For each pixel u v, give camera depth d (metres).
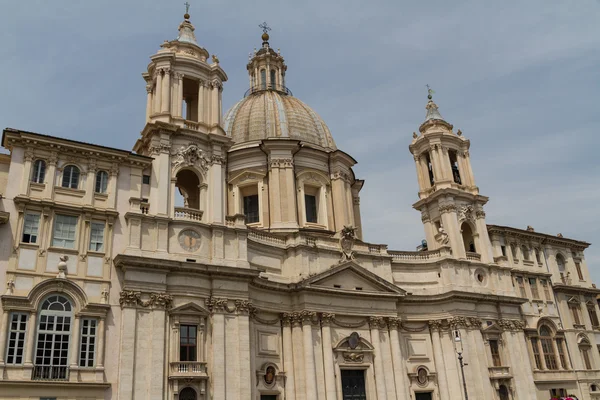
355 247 49.44
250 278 39.84
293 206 50.91
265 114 57.97
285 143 52.78
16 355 30.83
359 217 59.78
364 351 45.50
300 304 44.03
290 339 43.41
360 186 61.03
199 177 42.00
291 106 60.06
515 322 53.53
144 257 35.56
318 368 42.94
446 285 51.38
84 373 32.22
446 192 55.44
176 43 45.62
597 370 58.06
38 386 30.55
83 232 35.16
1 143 35.53
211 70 45.28
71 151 36.47
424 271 52.22
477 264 54.00
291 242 46.31
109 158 37.72
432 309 50.53
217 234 39.94
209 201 41.12
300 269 45.00
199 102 44.06
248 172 52.78
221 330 37.31
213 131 43.22
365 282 47.66
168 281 36.78
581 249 64.69
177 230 38.56
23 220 33.47
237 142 56.25
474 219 57.06
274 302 43.31
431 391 47.94
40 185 34.91
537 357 54.72
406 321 49.56
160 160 39.81
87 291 34.00
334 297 45.56
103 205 36.66
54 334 32.31
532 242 60.66
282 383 41.78
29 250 33.06
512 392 50.41
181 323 36.25
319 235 47.69
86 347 32.94
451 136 59.06
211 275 38.25
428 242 57.34
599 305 64.31
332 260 47.03
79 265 34.31
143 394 33.38
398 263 51.38
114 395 32.62
